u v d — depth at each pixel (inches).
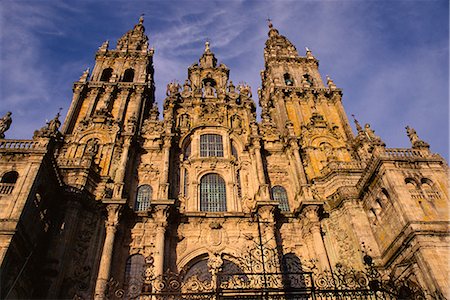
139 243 1202.0
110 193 1280.8
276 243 1229.7
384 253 1082.7
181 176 1437.0
